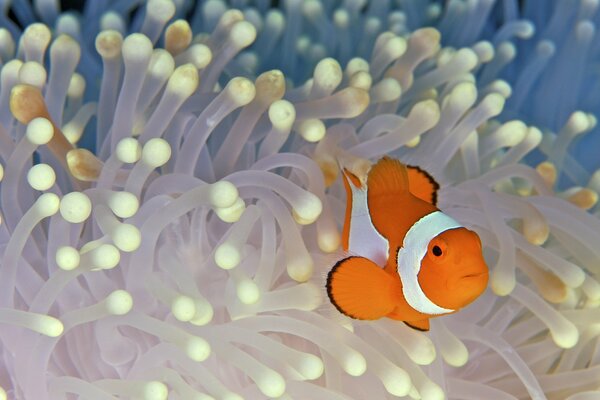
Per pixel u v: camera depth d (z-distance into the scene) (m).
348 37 0.45
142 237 0.33
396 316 0.32
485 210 0.36
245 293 0.32
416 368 0.34
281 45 0.46
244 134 0.35
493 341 0.36
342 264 0.31
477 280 0.30
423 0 0.50
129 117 0.35
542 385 0.37
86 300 0.34
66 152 0.35
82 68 0.42
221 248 0.32
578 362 0.38
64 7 0.50
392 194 0.32
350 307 0.31
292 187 0.33
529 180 0.38
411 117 0.36
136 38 0.34
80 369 0.34
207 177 0.36
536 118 0.46
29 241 0.34
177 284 0.34
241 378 0.34
